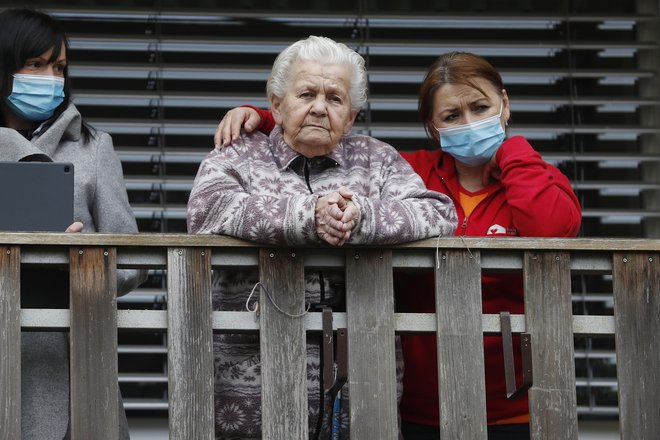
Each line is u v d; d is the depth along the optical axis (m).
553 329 8.94
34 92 9.75
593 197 13.71
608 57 13.89
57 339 9.22
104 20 13.56
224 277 9.09
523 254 8.97
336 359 8.93
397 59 13.80
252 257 8.76
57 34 9.91
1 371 8.44
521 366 9.67
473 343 8.84
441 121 10.12
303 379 8.67
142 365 13.05
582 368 13.31
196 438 8.55
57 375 9.16
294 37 13.73
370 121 13.68
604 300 13.48
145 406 12.99
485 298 9.73
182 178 13.44
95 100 13.43
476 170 10.28
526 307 8.94
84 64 13.46
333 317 8.79
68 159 9.72
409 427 9.82
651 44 13.88
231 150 9.34
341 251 8.81
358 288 8.77
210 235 8.67
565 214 9.73
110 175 9.82
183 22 13.63
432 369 9.69
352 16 13.79
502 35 13.88
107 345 8.56
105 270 8.61
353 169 9.39
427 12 13.84
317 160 9.36
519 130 13.73
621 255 9.05
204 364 8.60
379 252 8.82
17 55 9.73
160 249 8.70
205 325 8.63
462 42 13.84
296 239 8.59
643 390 8.98
